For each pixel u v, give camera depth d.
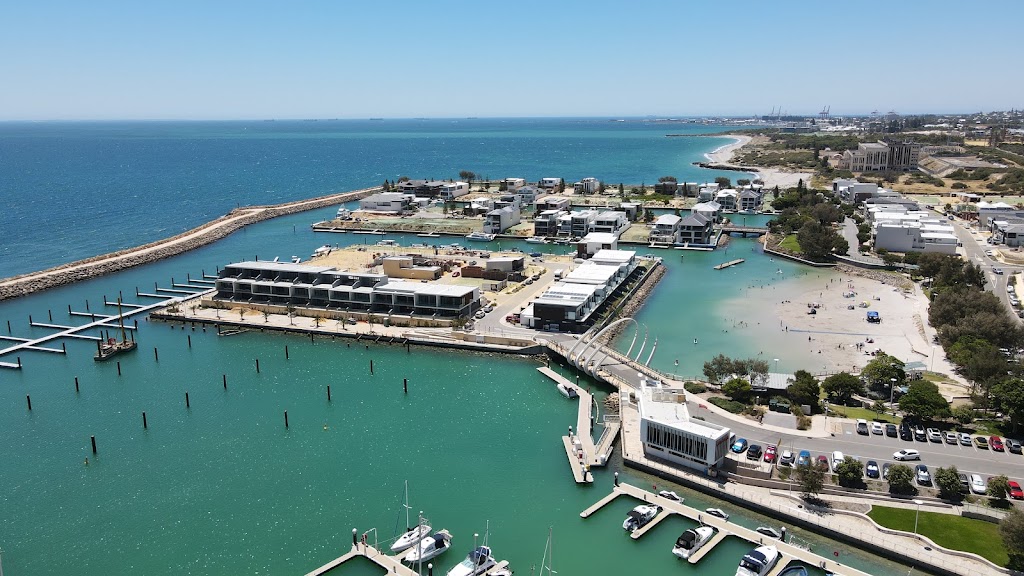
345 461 103.88
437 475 99.75
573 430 112.81
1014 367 113.44
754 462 95.50
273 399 126.00
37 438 111.56
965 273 180.00
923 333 152.12
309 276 180.50
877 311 173.12
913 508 84.31
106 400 126.06
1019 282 187.00
